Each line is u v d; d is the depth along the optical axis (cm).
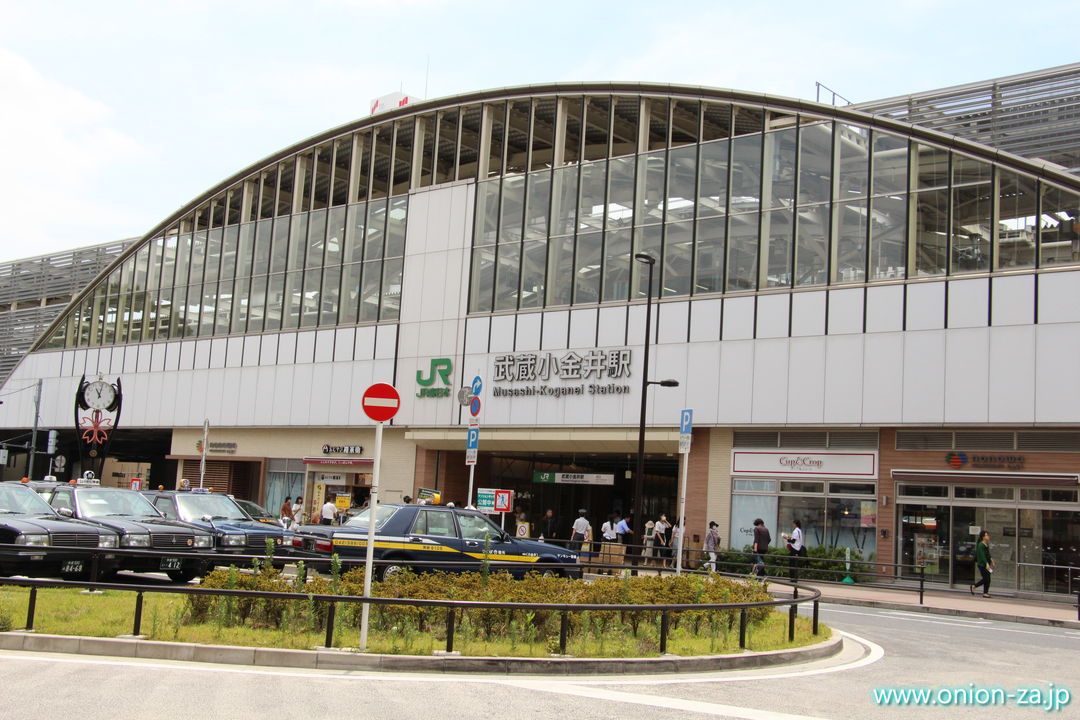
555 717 892
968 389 2920
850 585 2953
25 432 5650
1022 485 2811
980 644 1717
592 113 3850
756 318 3312
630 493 4891
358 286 4381
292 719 834
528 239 3894
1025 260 2900
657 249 3569
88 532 1658
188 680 989
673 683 1114
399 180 4394
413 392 4106
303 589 1318
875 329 3095
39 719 795
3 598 1439
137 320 5241
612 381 3578
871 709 1016
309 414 4419
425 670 1115
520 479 4394
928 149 3103
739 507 3297
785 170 3350
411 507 2020
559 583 1557
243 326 4756
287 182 4766
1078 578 2700
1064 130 3058
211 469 4825
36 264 6581
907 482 3003
